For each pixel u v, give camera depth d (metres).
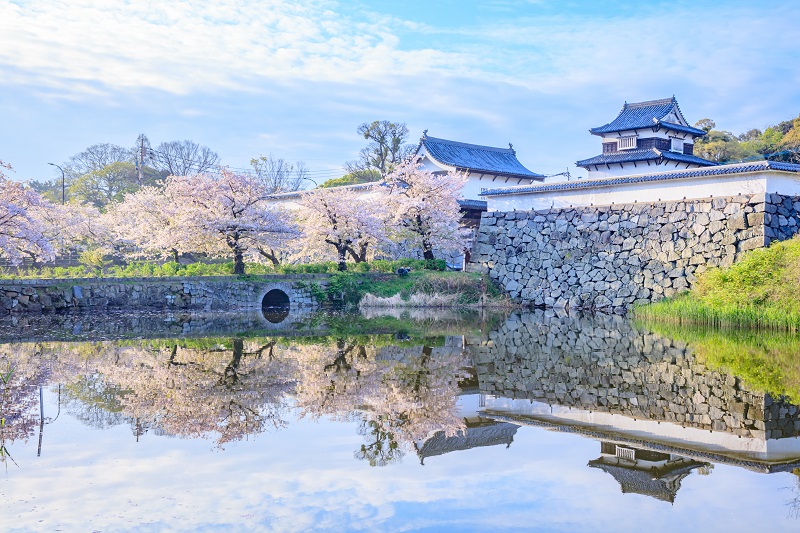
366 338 19.53
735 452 8.68
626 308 28.61
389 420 10.11
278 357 15.58
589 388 12.81
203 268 32.00
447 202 36.28
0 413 10.09
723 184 26.08
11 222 24.28
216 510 6.57
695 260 26.61
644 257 28.31
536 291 31.98
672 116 44.06
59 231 37.91
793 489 7.25
